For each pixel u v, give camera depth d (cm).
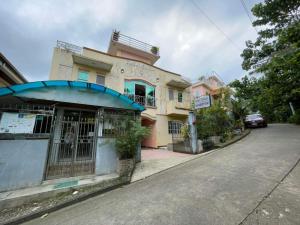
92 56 1077
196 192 376
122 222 286
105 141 605
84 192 428
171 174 540
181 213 295
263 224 246
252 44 1355
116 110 701
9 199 374
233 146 886
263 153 651
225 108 1271
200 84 1872
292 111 1855
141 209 324
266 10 1105
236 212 282
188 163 663
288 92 927
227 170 507
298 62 722
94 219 305
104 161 587
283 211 272
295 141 791
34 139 477
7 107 462
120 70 1181
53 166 551
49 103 599
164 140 1283
